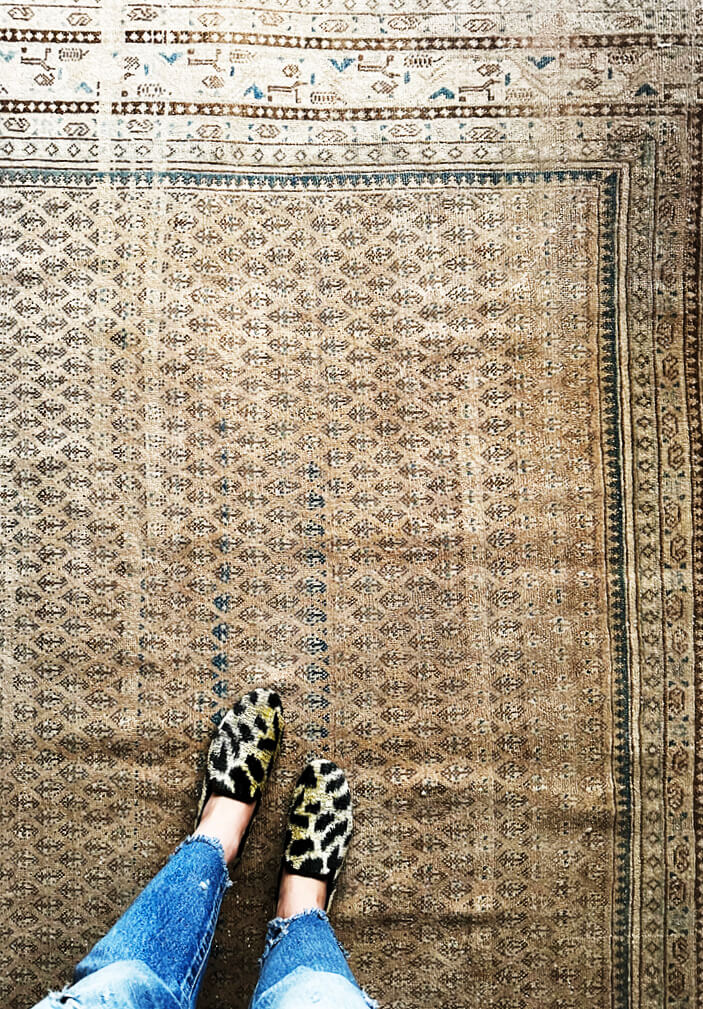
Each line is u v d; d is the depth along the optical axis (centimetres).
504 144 110
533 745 108
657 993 107
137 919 87
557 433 109
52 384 107
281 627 107
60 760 105
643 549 109
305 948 92
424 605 108
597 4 109
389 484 108
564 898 107
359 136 109
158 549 107
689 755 108
